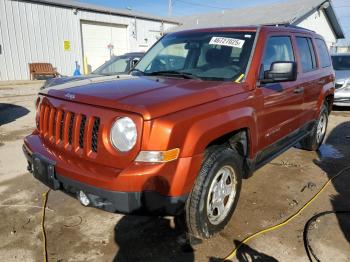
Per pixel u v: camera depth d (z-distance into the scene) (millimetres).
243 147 3357
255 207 3732
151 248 2986
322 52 5582
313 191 4172
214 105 2826
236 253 2912
